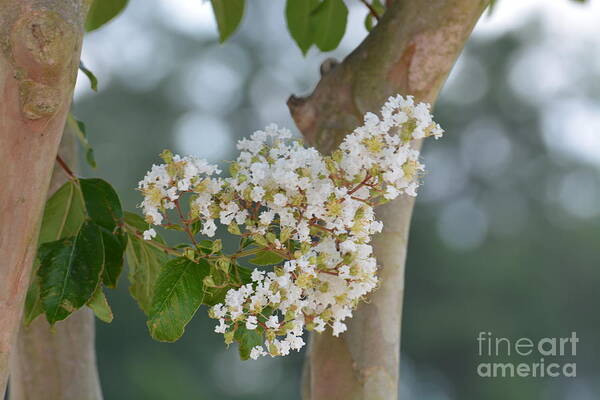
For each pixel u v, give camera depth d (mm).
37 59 1918
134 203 12383
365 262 2014
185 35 13742
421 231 12680
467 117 13797
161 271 2041
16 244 1965
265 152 2025
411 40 2150
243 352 2045
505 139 13797
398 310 2139
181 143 13188
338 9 2504
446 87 13836
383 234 2133
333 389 2127
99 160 12578
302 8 2512
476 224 13266
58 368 2314
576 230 13094
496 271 12555
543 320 12633
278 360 11719
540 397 12242
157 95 13234
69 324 2320
